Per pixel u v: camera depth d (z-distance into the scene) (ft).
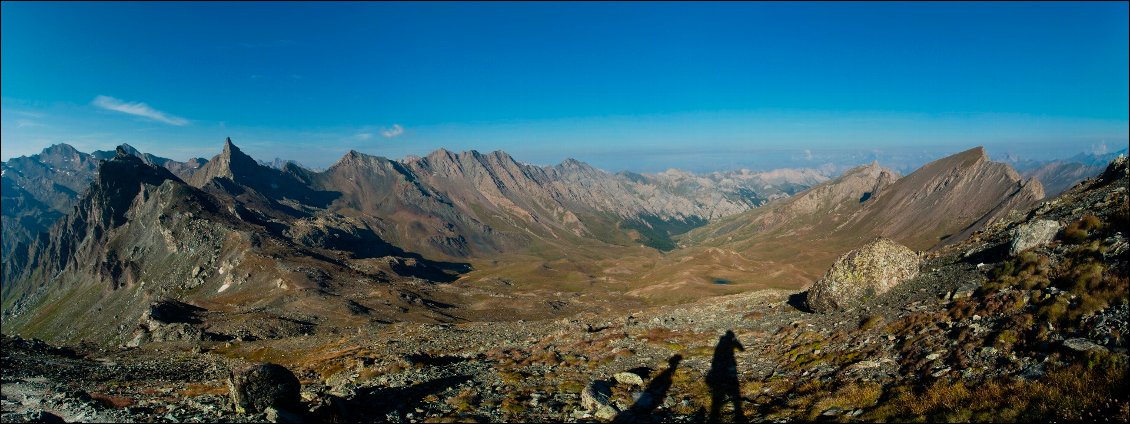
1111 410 46.24
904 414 59.62
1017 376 59.31
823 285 147.95
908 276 138.51
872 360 85.05
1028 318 73.82
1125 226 99.25
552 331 206.59
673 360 117.08
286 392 79.92
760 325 146.72
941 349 78.33
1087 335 62.39
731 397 82.94
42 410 90.94
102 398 97.25
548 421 76.74
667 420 74.33
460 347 191.93
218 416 77.20
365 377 129.29
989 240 164.14
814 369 90.99
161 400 95.35
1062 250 103.91
